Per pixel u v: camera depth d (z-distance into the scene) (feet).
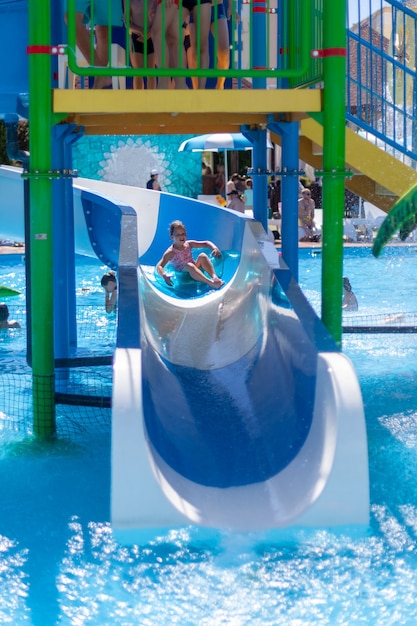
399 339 29.68
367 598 11.37
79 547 12.95
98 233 32.40
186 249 28.73
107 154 71.36
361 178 29.27
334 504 13.56
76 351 26.94
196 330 23.95
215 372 20.95
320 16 20.70
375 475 16.12
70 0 17.48
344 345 28.63
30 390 23.08
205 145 51.29
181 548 12.86
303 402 15.75
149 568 12.26
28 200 22.20
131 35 25.88
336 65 18.21
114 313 33.81
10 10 19.80
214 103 18.10
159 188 65.62
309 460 14.52
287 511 13.84
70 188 26.27
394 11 25.29
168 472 14.64
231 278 28.09
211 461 15.99
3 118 23.50
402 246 57.62
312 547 12.90
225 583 11.83
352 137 23.56
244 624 10.69
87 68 17.63
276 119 24.61
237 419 17.79
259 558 12.56
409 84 38.47
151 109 17.97
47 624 10.68
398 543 13.05
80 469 16.67
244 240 27.14
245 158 83.15
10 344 29.14
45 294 18.72
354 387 14.07
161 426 16.34
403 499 14.84
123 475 13.46
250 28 20.40
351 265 50.11
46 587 11.68
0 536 13.37
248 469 15.60
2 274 45.29
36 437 18.84
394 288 40.75
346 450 13.64
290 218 25.35
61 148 23.12
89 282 43.73
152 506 13.48
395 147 23.63
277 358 18.85
